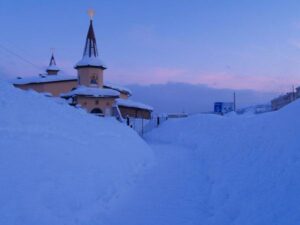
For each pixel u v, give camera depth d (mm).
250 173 12750
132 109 51438
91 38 41875
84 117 17641
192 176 14414
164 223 9117
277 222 8297
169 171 15516
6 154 8750
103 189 10883
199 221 9312
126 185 12461
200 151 21797
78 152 12078
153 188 12547
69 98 41812
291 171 10898
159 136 36312
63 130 12719
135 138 22422
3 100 11492
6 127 9875
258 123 20453
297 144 12734
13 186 7781
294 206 8656
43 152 10141
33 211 7527
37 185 8422
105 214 9438
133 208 10250
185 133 32000
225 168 14727
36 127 11203
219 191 11766
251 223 8719
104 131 17719
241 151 16641
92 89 39781
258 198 10125
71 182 9734
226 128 25781
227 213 9781
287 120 16453
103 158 13531
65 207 8500
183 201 11023
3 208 6977
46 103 14672
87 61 40875
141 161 17250
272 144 14766
